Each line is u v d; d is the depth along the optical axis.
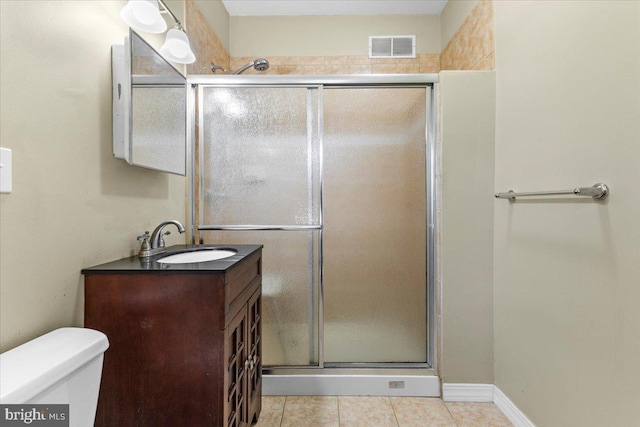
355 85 1.89
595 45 1.12
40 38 0.90
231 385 1.16
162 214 1.61
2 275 0.79
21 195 0.84
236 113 1.92
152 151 1.38
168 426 1.04
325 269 1.92
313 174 1.91
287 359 1.92
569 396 1.25
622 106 1.02
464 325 1.80
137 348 1.04
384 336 1.92
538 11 1.42
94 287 1.04
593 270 1.13
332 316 1.92
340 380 1.87
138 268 1.05
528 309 1.50
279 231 1.92
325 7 2.73
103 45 1.17
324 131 1.91
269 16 2.84
